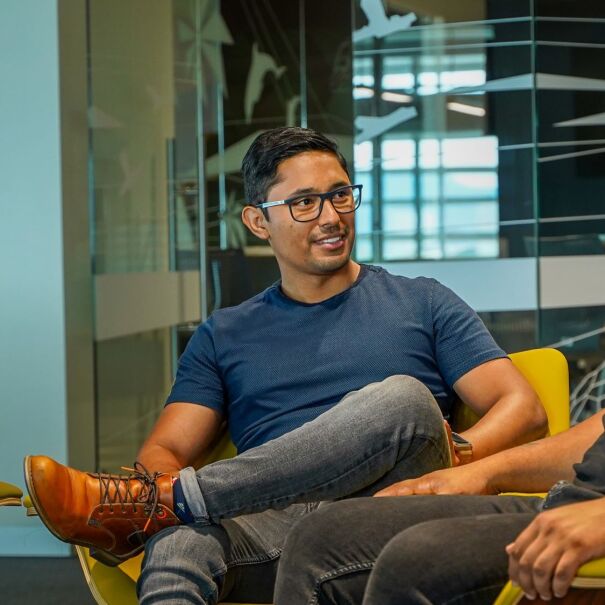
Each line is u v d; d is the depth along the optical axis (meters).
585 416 5.40
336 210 2.33
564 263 5.37
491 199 5.34
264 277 8.28
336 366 2.28
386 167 5.38
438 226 5.36
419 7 5.35
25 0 4.18
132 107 4.81
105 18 4.57
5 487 1.99
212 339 2.40
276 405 2.30
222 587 1.91
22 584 3.67
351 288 2.37
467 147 5.34
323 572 1.64
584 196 5.38
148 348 4.96
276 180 2.35
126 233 4.73
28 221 4.18
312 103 8.84
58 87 4.16
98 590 2.05
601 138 5.38
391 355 2.29
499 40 5.33
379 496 1.82
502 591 1.39
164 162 5.15
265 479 1.88
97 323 4.45
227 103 8.88
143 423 4.92
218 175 8.30
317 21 8.80
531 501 1.79
